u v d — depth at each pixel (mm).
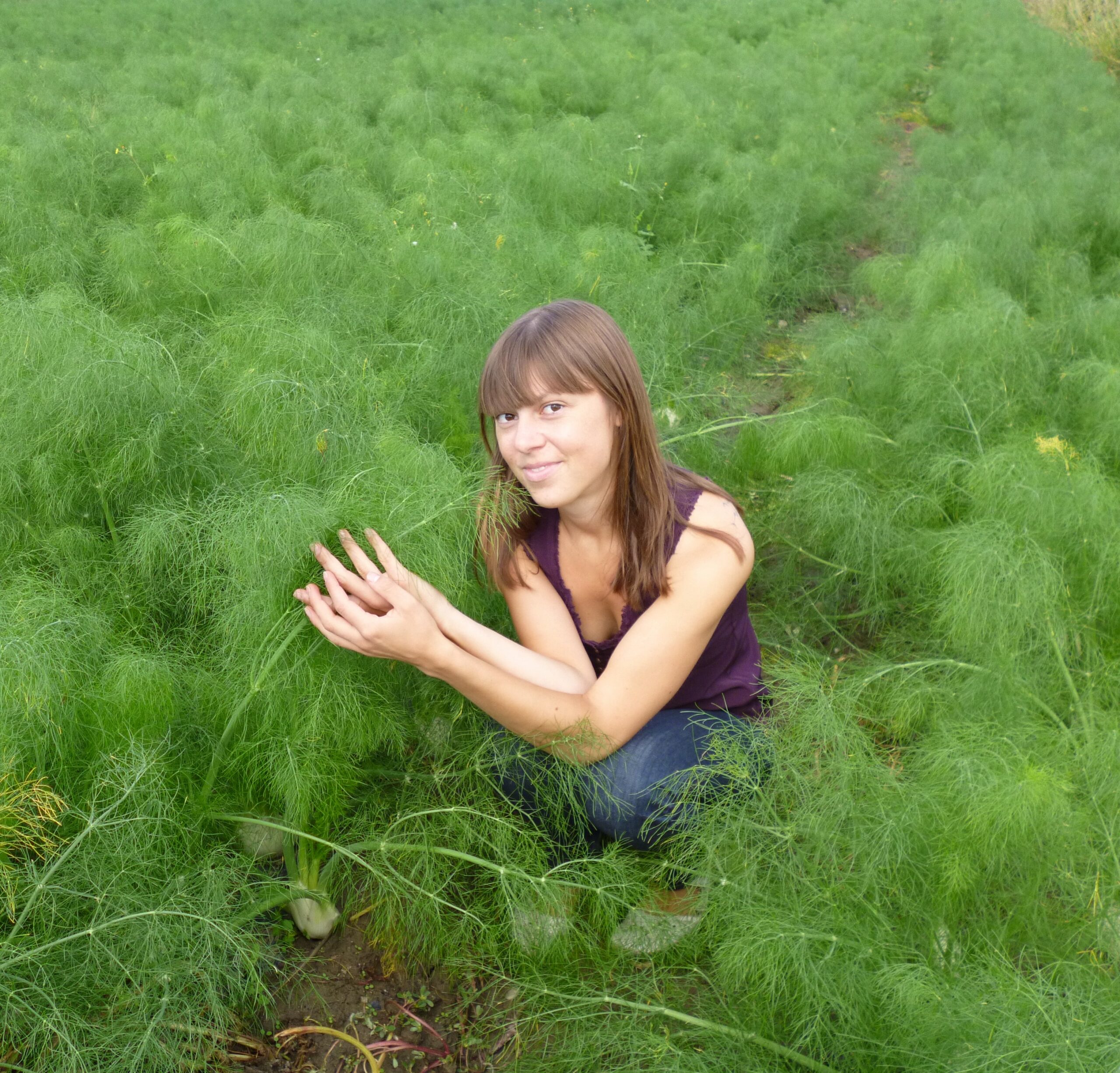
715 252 5266
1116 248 5656
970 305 3666
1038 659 2244
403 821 1775
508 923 1729
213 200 4531
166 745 1683
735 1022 1562
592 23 13828
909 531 2820
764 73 10234
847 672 2619
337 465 2074
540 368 1559
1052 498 2496
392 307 3473
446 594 1804
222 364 2650
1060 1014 1374
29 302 2875
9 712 1474
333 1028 1705
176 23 12906
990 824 1513
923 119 10852
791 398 4203
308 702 1738
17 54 10125
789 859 1665
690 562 1699
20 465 2082
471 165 5824
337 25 13594
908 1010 1416
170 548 1935
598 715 1706
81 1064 1350
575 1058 1561
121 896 1459
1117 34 13688
